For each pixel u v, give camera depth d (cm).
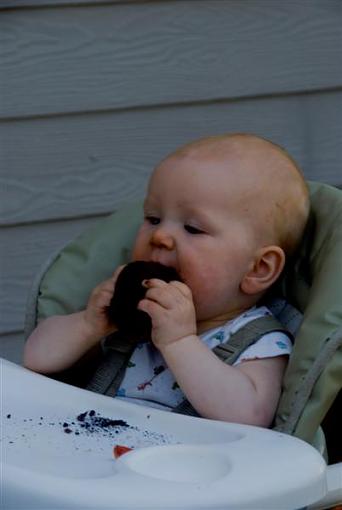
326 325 176
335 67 310
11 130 293
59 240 300
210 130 305
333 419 203
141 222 218
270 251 195
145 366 199
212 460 144
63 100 295
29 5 288
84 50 294
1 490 136
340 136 314
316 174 313
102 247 215
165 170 197
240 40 303
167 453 145
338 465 168
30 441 164
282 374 188
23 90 291
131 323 187
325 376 172
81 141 297
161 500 131
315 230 200
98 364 210
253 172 194
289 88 308
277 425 175
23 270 299
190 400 182
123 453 150
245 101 306
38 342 201
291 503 139
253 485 137
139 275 187
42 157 296
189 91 302
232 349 190
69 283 212
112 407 175
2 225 295
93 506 131
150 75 299
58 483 134
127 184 302
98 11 293
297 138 311
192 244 191
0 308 298
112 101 298
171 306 183
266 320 195
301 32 306
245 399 180
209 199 192
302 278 201
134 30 296
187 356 183
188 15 299
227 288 194
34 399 178
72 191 299
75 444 163
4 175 294
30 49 290
